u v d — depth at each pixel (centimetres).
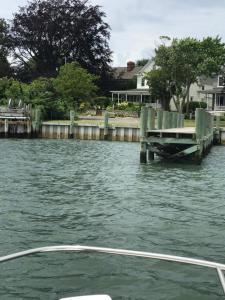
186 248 1152
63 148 3881
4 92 6081
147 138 2748
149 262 1012
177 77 7188
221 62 7269
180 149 2883
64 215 1452
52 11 9475
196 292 873
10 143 4319
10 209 1509
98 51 9644
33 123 5031
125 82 10031
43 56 9612
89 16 9556
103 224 1353
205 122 3228
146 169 2573
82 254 1053
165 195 1809
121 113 6700
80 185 2006
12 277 944
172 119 3403
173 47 7138
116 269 977
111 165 2747
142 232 1277
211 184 2097
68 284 915
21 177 2186
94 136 4938
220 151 3834
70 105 6394
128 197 1755
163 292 874
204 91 7819
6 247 1129
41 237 1218
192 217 1455
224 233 1285
